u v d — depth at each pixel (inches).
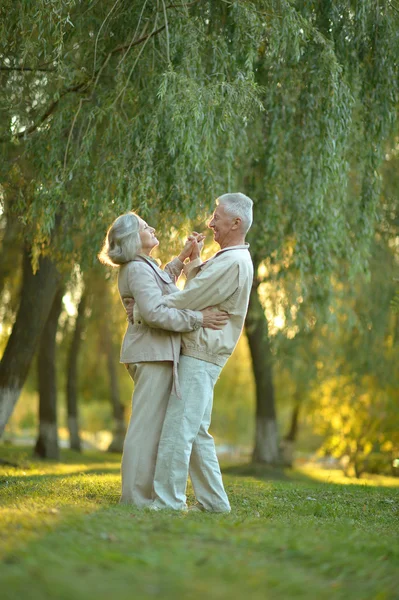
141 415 194.1
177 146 297.4
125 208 295.4
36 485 246.5
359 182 373.4
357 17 308.3
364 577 123.8
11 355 418.3
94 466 516.4
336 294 506.9
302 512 222.2
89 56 308.2
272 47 293.1
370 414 714.8
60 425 1542.8
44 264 417.1
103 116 323.6
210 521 163.0
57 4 271.1
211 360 194.7
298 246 380.5
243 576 114.1
